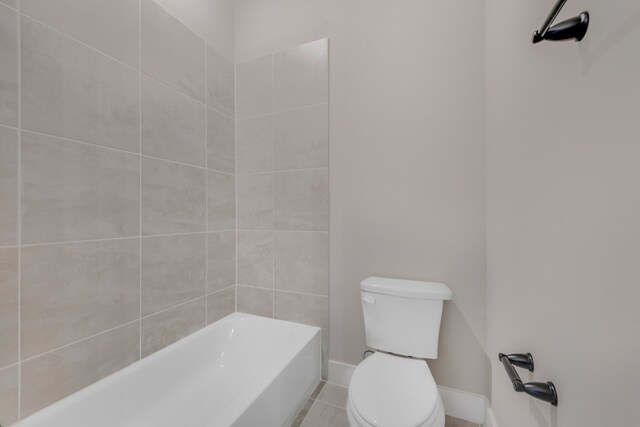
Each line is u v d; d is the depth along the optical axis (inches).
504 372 43.0
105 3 47.8
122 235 50.5
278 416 51.3
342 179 68.0
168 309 59.4
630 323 14.9
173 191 60.3
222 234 73.9
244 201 77.9
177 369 58.6
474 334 57.4
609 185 16.8
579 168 20.5
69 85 43.0
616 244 16.1
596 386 17.9
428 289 54.9
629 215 15.0
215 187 71.6
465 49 57.7
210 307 70.2
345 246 67.9
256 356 68.7
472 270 57.5
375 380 45.6
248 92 77.2
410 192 62.0
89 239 45.6
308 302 71.0
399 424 36.7
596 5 18.2
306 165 70.7
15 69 37.5
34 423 38.3
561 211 23.4
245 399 43.6
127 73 51.1
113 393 47.4
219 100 73.1
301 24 71.5
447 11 59.1
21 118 38.0
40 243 40.0
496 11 47.6
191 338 63.1
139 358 53.5
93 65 46.0
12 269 37.4
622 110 15.5
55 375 41.7
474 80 57.1
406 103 62.1
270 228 74.9
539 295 28.0
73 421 42.2
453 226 58.7
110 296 48.8
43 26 40.1
